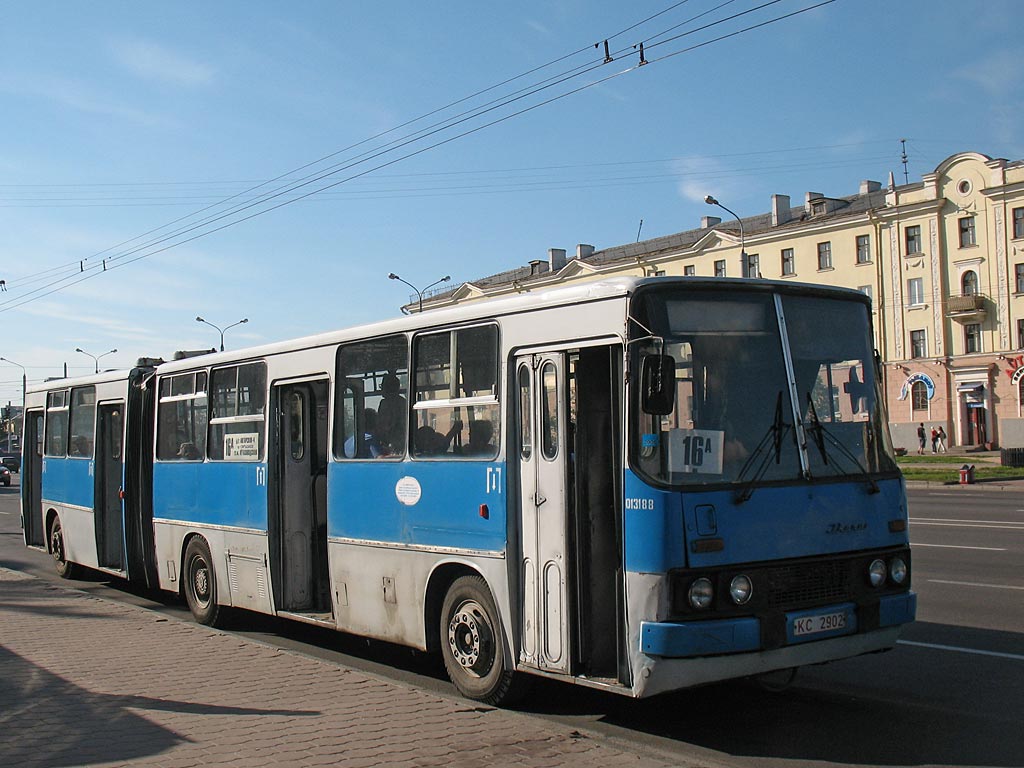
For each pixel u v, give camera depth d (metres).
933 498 28.02
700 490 6.12
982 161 55.19
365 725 6.51
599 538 6.68
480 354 7.49
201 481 11.29
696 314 6.46
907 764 5.86
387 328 8.55
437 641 7.90
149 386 12.81
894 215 58.25
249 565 10.30
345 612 8.88
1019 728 6.52
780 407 6.58
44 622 10.85
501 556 7.10
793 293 6.86
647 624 5.96
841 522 6.59
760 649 6.07
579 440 6.70
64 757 5.91
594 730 6.70
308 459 10.08
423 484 7.94
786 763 5.92
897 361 58.69
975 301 55.06
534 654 6.86
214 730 6.43
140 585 15.10
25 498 17.45
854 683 7.77
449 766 5.65
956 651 8.70
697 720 6.88
